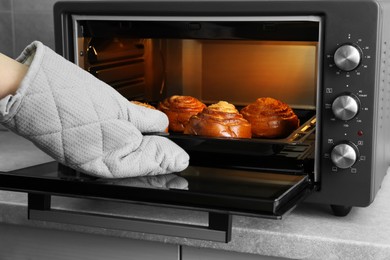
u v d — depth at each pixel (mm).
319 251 994
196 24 1118
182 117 1256
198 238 917
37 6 1727
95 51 1215
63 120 901
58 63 912
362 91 993
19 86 863
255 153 1063
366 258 973
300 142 1041
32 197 992
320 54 1018
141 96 1358
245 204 851
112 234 1090
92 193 927
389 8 1099
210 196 870
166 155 979
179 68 1382
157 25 1142
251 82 1364
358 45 985
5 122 880
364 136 1002
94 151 934
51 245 1146
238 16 1068
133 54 1323
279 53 1332
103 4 1135
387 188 1268
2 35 1776
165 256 1078
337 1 989
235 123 1148
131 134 956
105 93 944
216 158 1094
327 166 1030
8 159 1458
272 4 1032
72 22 1171
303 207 1140
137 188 904
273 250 1016
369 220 1074
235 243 1032
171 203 887
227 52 1365
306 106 1333
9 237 1179
